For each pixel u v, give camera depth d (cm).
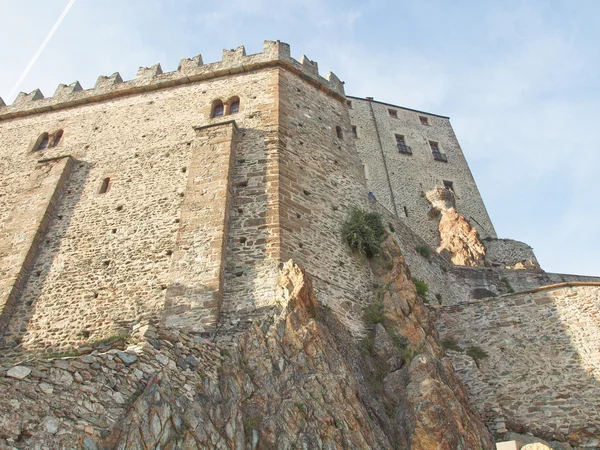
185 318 1202
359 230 1605
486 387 1393
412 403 1080
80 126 2006
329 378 1027
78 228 1570
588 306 1434
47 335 1307
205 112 1878
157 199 1587
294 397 968
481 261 2823
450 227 3028
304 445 890
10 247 1520
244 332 1118
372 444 961
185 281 1276
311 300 1200
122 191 1658
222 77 2038
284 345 1073
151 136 1847
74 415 721
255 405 948
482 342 1494
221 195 1462
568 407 1293
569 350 1385
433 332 1411
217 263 1293
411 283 1481
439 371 1227
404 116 4028
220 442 836
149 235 1480
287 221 1441
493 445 1140
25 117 2145
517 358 1424
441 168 3703
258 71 2014
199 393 912
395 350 1273
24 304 1391
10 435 641
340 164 1848
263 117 1775
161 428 784
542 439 1255
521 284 2427
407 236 2205
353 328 1338
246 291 1269
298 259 1377
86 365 789
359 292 1462
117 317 1301
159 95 2041
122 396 802
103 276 1408
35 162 1897
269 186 1519
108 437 738
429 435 1012
